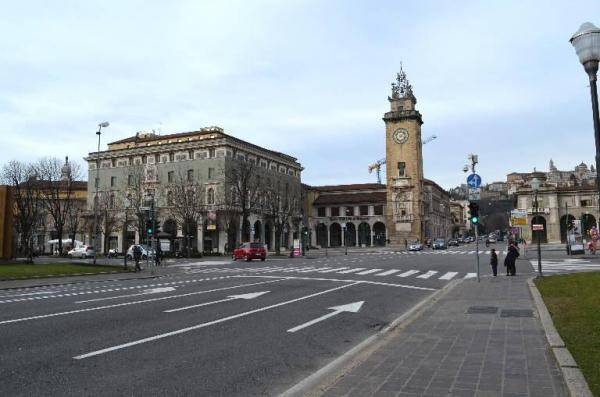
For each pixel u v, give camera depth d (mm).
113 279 25969
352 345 9117
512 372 6633
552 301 12961
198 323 11070
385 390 5949
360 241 110688
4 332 9938
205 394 6191
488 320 11023
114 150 89688
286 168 99562
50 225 91875
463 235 178125
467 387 5996
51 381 6637
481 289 17766
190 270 33531
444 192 145000
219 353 8328
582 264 32000
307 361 7910
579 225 61375
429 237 113312
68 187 67250
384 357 7633
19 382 6578
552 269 28328
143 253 49750
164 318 11711
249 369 7363
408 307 14188
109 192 87250
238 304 14227
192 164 83188
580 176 157750
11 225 36531
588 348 7492
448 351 8000
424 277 24312
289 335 9914
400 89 103938
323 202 113500
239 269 33000
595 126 9789
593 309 10703
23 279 25141
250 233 78000
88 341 9117
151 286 20562
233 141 82750
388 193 103062
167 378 6844
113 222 76562
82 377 6832
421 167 106438
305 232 64812
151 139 90688
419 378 6441
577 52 10117
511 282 20234
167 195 78812
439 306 13500
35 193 69250
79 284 23172
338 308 13602
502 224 178000
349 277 24172
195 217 71875
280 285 19984
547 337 8578
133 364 7539
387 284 20656
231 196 77375
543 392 5738
